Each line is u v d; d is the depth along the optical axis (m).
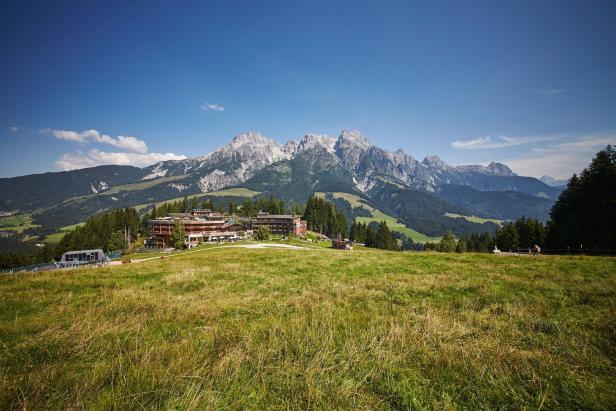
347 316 8.71
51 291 12.54
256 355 6.06
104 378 5.32
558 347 6.59
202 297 11.66
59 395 4.83
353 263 19.86
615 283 13.07
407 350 6.29
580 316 8.95
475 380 5.23
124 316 9.07
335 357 5.95
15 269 48.75
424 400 4.77
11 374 5.62
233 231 154.62
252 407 4.57
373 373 5.42
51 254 115.69
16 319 8.66
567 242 53.81
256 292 12.56
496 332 7.52
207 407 4.45
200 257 24.58
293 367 5.58
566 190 62.78
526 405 4.59
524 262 19.41
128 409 4.45
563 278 14.29
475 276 15.13
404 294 11.89
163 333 7.77
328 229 184.50
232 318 8.98
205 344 6.74
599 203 48.16
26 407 4.48
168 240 128.12
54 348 6.77
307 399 4.68
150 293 12.21
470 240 129.88
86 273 16.66
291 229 161.50
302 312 9.36
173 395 4.79
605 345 6.66
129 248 130.12
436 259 21.27
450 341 6.89
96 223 135.88
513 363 5.84
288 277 15.68
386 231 154.38
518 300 10.73
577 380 5.21
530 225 78.88
